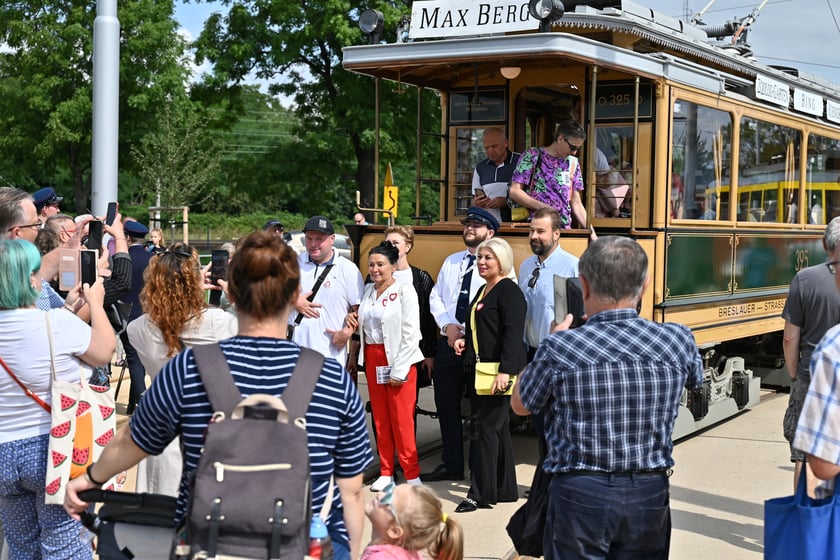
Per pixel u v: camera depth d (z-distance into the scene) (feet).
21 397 12.14
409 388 20.36
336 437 8.70
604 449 10.41
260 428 7.98
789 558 10.09
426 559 11.41
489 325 19.54
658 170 24.02
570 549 10.61
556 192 22.52
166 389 8.54
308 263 21.49
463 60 22.26
